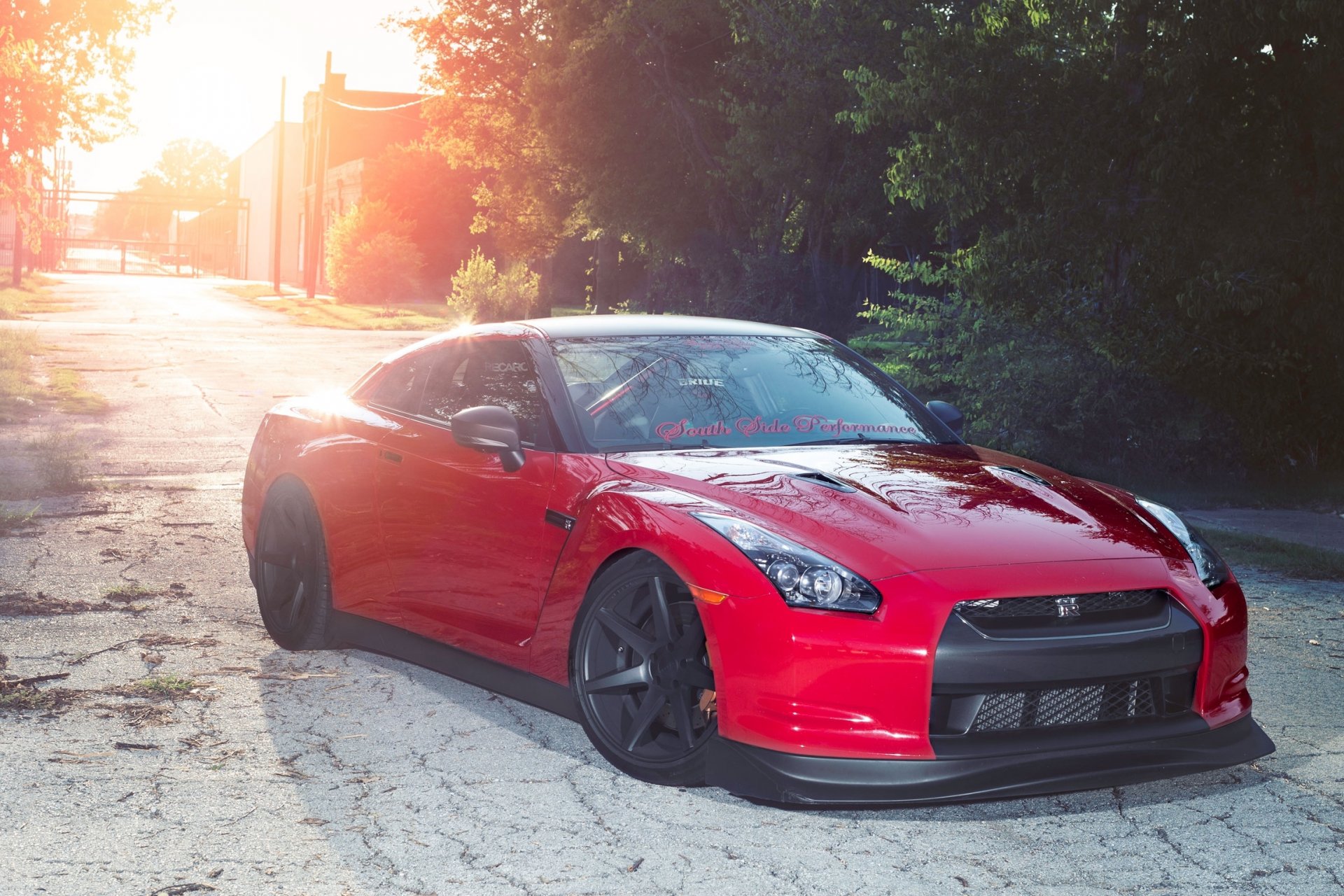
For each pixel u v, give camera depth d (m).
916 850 3.55
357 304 53.94
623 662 4.12
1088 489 4.48
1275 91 11.05
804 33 22.05
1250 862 3.50
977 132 11.58
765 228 27.50
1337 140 10.65
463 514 4.74
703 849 3.53
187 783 3.97
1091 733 3.70
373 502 5.20
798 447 4.70
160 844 3.49
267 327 36.00
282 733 4.48
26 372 19.27
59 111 22.47
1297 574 7.68
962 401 13.13
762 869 3.40
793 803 3.55
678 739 4.02
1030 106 11.57
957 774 3.50
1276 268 11.19
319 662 5.43
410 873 3.34
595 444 4.57
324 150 57.16
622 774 4.12
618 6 26.80
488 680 4.62
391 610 5.16
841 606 3.58
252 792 3.91
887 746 3.53
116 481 10.31
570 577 4.23
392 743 4.39
